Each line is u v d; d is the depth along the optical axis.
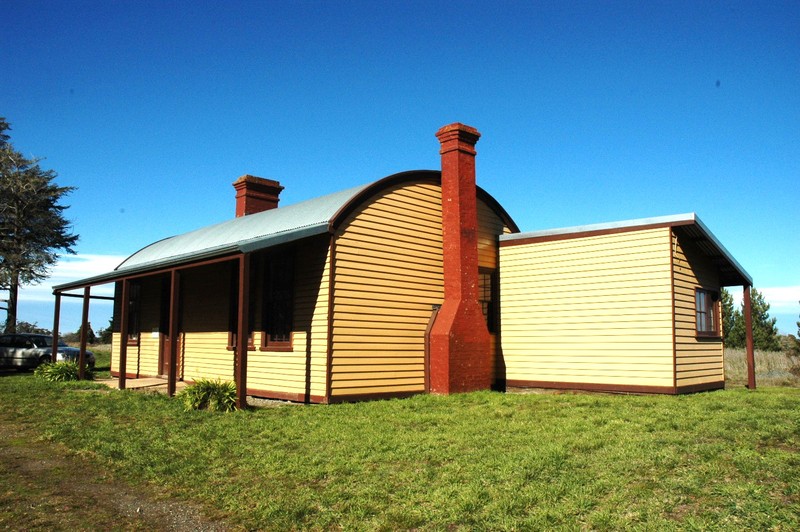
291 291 13.44
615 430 8.50
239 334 11.49
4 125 45.28
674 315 12.62
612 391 13.28
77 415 11.25
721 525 4.98
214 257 12.15
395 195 14.05
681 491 5.77
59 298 19.64
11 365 23.80
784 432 7.88
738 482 5.89
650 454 6.96
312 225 12.47
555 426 8.99
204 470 7.49
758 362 23.97
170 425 9.99
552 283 14.62
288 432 9.17
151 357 18.92
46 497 6.68
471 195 15.09
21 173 40.88
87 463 8.09
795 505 5.27
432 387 13.97
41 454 8.63
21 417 11.38
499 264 15.82
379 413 10.77
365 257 13.17
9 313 38.44
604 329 13.58
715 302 15.12
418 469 7.06
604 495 5.84
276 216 15.34
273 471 7.27
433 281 14.77
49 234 42.06
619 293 13.43
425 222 14.76
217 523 5.93
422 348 14.23
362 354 12.86
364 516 5.79
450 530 5.37
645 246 13.12
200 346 16.55
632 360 13.08
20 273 39.03
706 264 14.68
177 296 13.38
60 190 42.94
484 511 5.64
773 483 5.88
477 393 13.38
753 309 33.44
